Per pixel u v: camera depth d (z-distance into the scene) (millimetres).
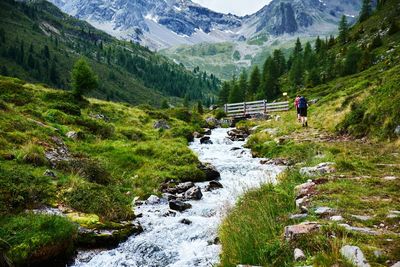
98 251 11086
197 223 12688
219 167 23375
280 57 159250
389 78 25422
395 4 139625
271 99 119688
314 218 7832
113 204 14070
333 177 11625
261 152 26406
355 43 133375
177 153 24328
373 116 23203
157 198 16500
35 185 13367
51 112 28250
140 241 11516
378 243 6070
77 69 40000
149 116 45875
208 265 8984
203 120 53656
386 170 12852
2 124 19797
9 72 197125
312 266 5789
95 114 37375
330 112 31906
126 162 22203
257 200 10438
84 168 17453
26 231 10062
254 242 7859
